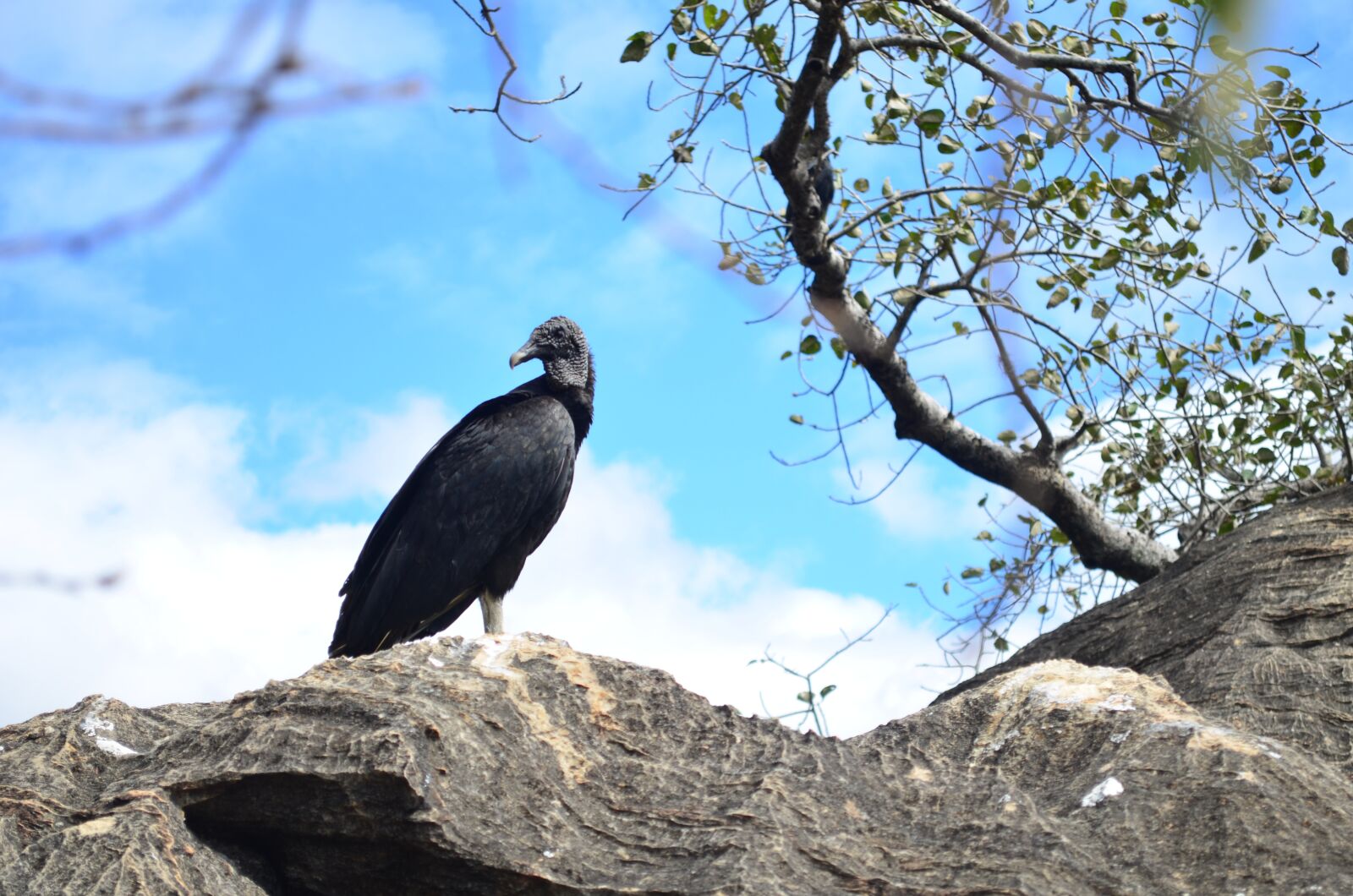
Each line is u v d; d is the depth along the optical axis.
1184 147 5.12
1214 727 3.47
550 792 3.25
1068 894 2.90
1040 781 3.48
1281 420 6.96
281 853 3.15
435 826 3.00
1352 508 4.82
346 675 3.51
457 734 3.25
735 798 3.24
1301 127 5.61
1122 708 3.63
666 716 3.59
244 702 3.38
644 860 3.08
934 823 3.21
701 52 5.59
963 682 5.53
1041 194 5.77
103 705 3.69
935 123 5.76
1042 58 5.39
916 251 6.21
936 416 6.60
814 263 6.00
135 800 3.05
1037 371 6.22
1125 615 5.04
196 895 2.90
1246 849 3.01
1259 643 4.32
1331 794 3.23
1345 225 5.55
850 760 3.50
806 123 5.61
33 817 3.11
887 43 5.66
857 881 2.97
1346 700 3.97
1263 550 4.79
